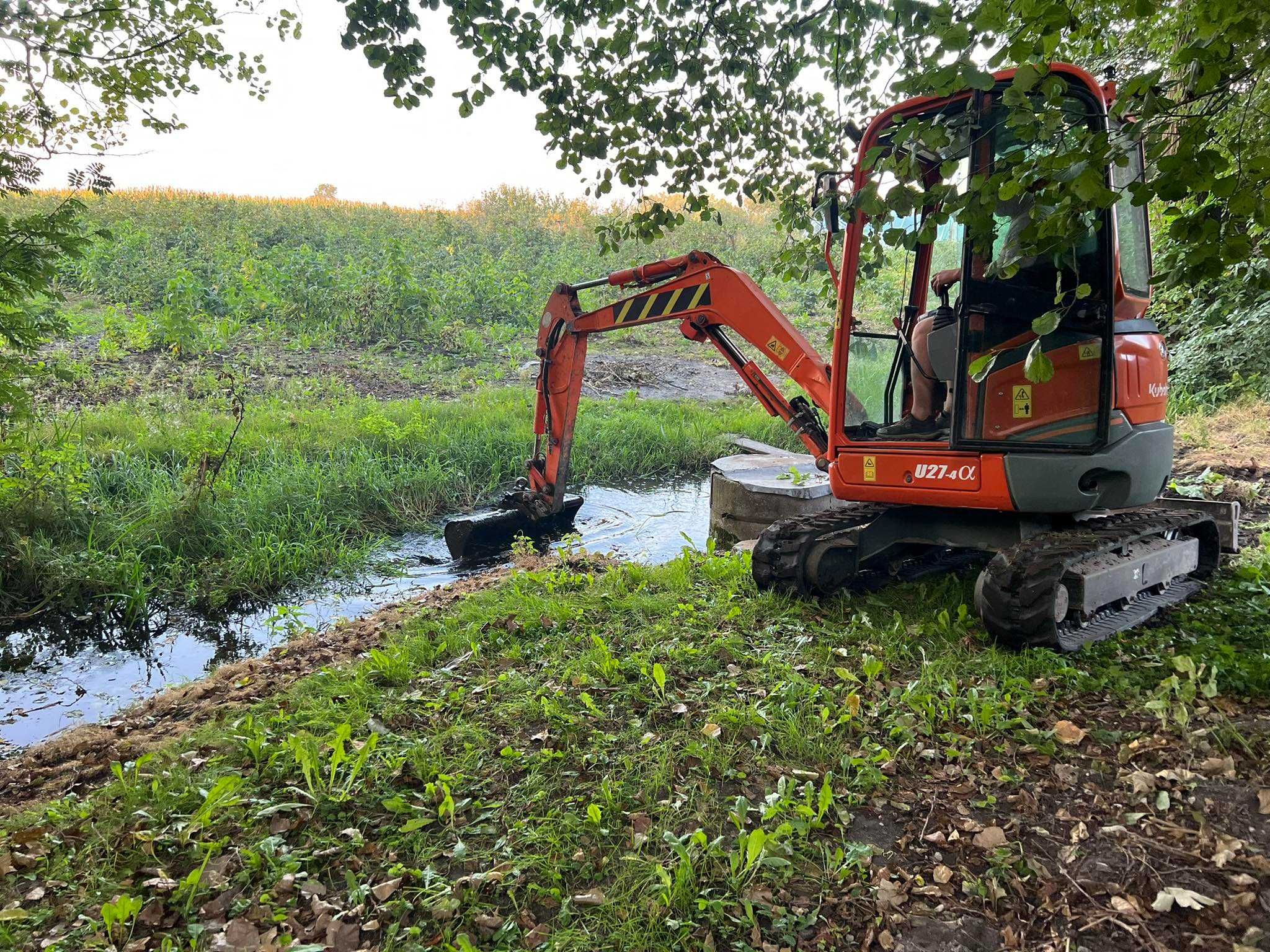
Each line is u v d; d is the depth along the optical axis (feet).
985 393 13.52
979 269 13.29
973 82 8.39
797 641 14.17
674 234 84.28
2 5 16.40
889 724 11.29
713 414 39.27
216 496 23.97
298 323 50.78
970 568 17.31
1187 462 26.50
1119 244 13.62
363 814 9.88
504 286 60.80
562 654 14.35
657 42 17.66
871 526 15.79
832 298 19.62
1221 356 33.53
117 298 52.95
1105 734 10.70
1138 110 8.30
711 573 18.06
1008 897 8.20
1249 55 8.18
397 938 7.86
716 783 10.28
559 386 22.99
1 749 13.55
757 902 8.09
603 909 8.14
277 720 12.21
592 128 17.92
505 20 16.01
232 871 8.93
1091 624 13.56
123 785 10.37
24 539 19.61
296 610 19.62
